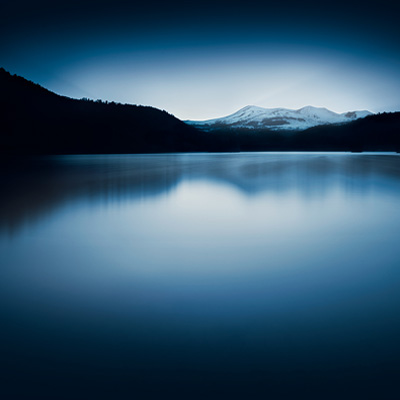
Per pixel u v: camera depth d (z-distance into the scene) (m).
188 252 4.00
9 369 1.72
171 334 2.09
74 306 2.50
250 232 5.01
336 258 3.75
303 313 2.38
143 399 1.52
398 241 4.48
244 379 1.65
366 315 2.35
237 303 2.56
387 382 1.62
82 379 1.65
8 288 2.87
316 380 1.64
